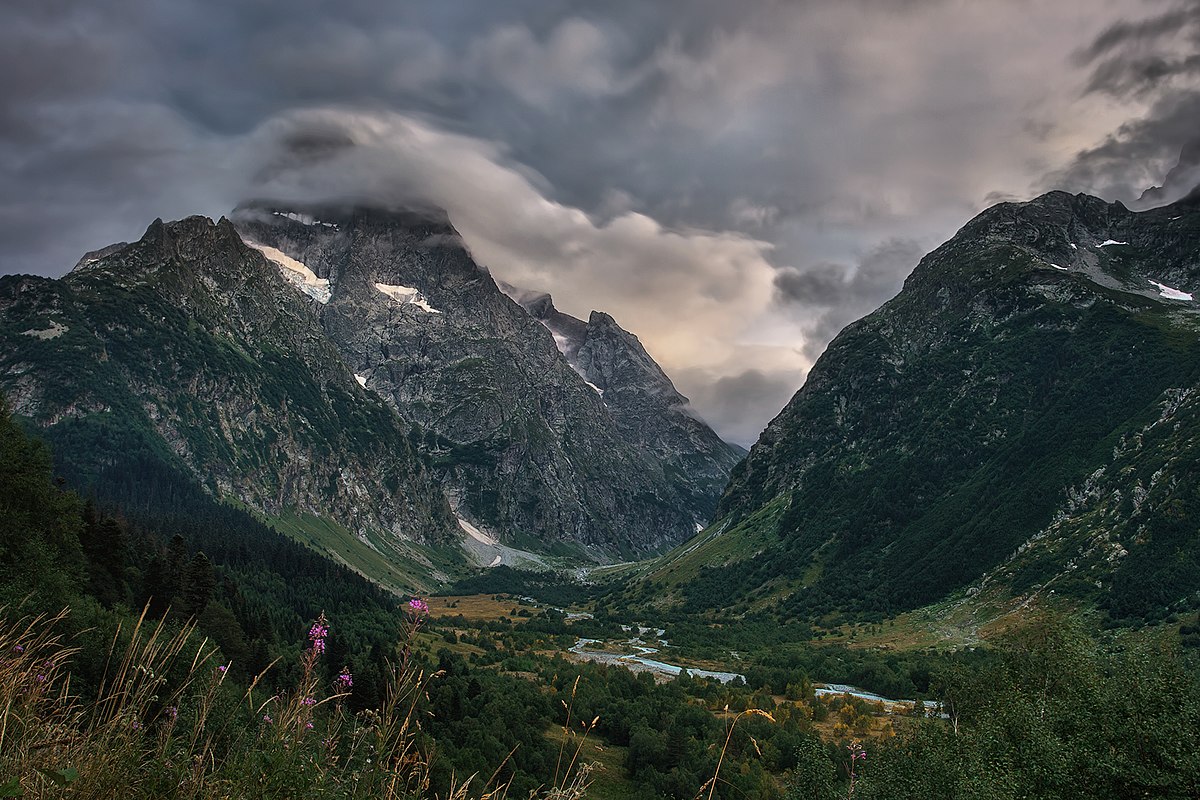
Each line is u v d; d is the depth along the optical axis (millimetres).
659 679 163625
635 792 73688
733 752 86938
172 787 7543
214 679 8484
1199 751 35969
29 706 7703
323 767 8055
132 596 80875
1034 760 41188
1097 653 61156
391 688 8664
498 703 84062
